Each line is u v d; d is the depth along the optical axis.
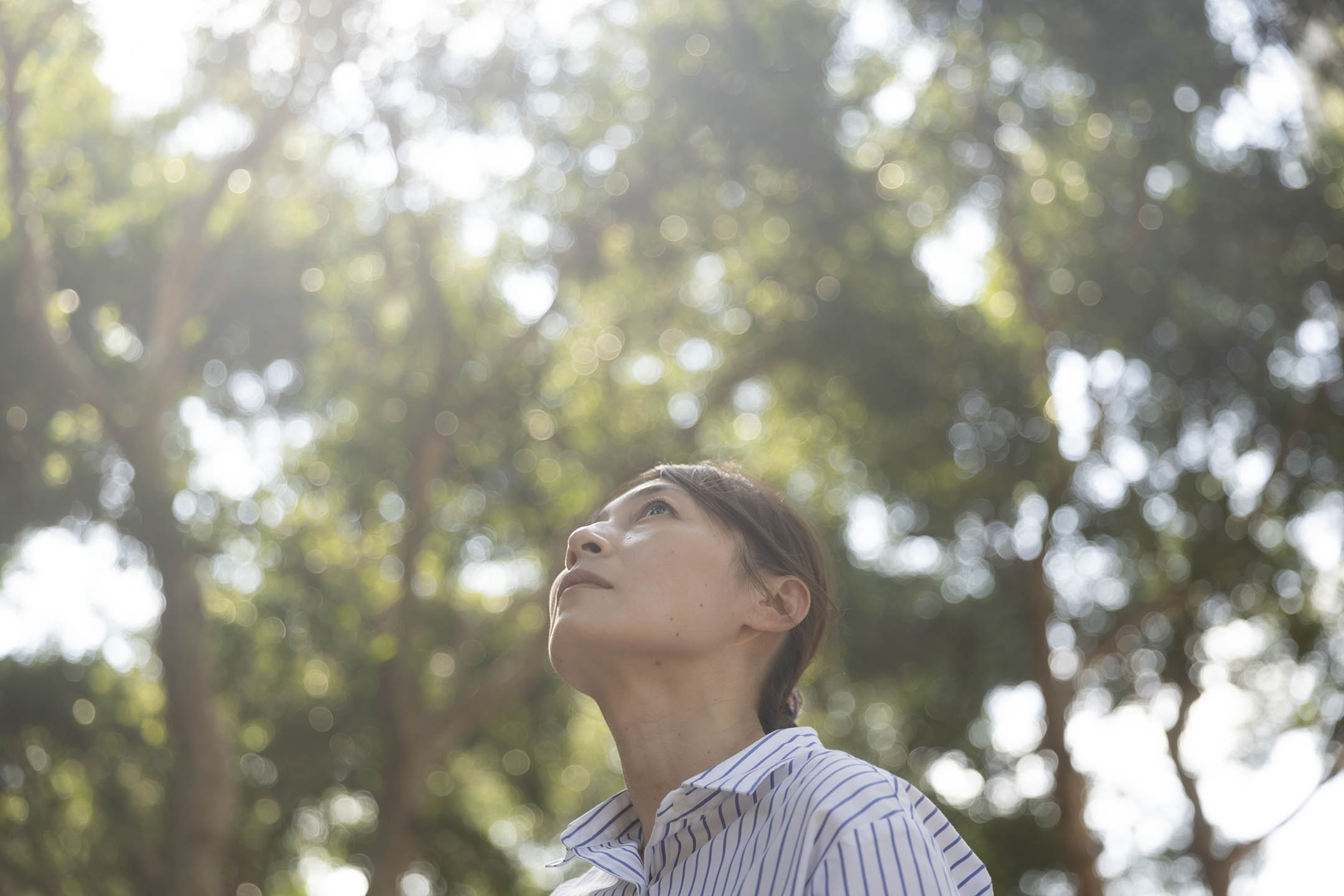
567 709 16.11
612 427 14.20
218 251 13.10
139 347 12.93
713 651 1.80
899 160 13.91
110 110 12.69
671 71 12.19
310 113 12.48
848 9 12.40
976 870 1.69
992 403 13.24
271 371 13.32
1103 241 13.38
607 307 14.59
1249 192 12.70
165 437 13.35
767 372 14.63
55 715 13.85
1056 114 13.34
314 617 13.22
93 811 14.68
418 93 12.44
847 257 12.84
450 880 16.25
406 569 13.69
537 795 16.81
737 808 1.58
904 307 12.87
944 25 12.29
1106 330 13.46
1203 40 11.59
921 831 1.45
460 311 13.06
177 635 12.27
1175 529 14.25
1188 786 16.47
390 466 12.88
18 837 14.31
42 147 12.35
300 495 13.68
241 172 13.27
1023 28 12.10
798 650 1.91
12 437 12.33
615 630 1.77
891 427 13.42
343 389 13.22
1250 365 13.39
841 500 15.05
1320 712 16.23
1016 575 14.59
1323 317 13.31
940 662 14.55
